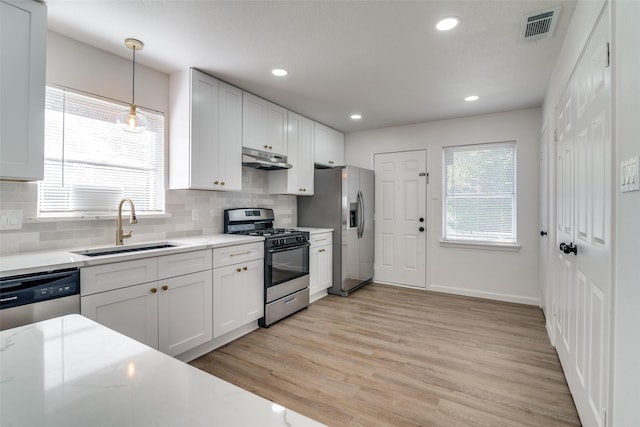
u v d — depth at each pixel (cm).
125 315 192
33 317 154
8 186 192
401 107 370
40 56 177
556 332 249
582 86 168
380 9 188
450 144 420
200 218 308
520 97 335
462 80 292
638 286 98
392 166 463
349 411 180
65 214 219
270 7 186
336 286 412
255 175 375
